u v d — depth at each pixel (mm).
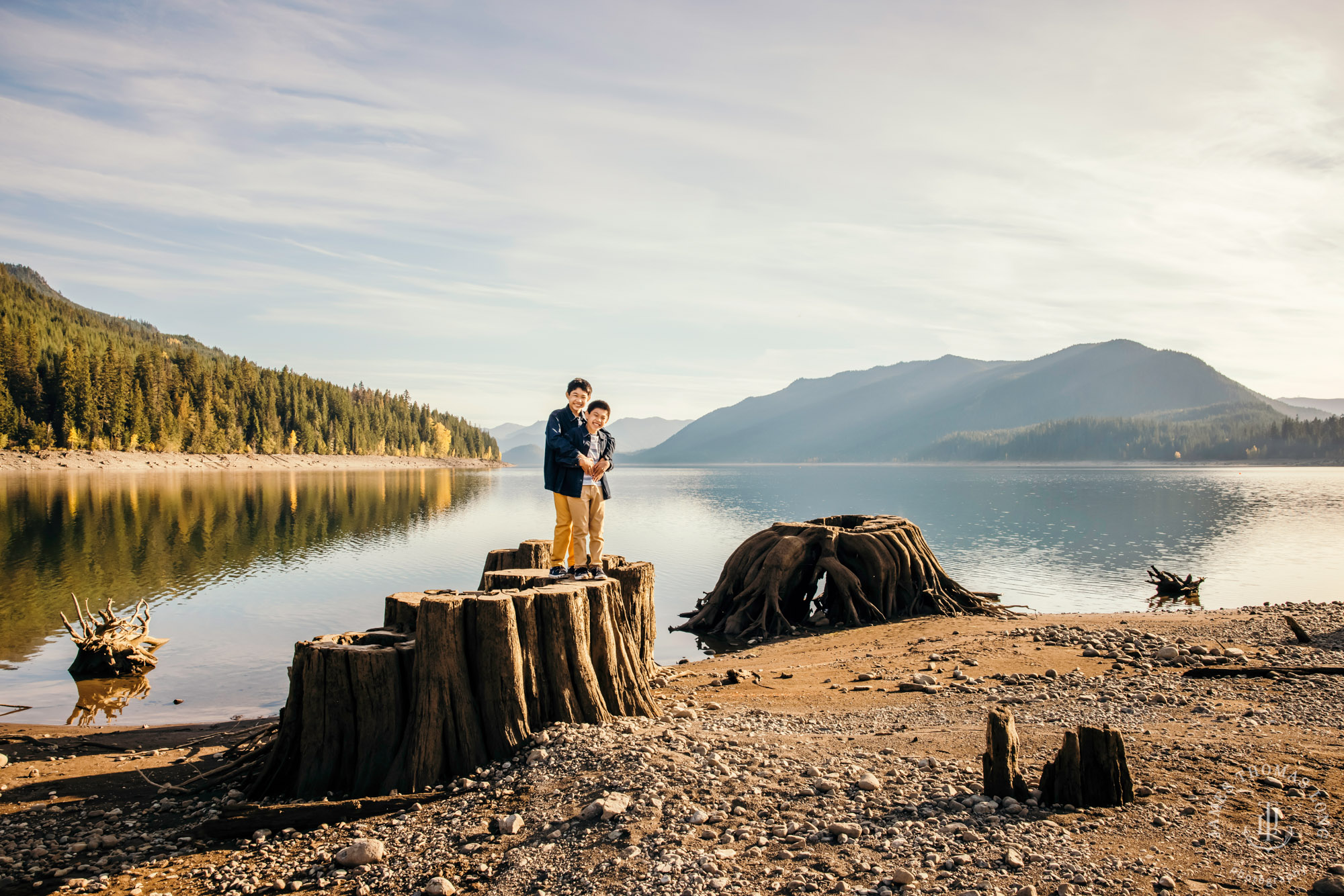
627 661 9945
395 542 42469
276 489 91938
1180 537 44812
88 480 96625
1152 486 118375
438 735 8070
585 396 10477
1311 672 12125
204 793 8852
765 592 21859
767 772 7555
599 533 10453
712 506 77312
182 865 6707
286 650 18891
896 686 13109
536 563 13758
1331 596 26125
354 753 8234
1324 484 126438
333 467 177875
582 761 7668
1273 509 67562
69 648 18875
